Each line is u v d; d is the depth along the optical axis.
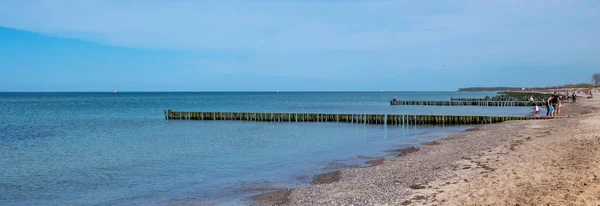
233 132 40.75
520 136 26.62
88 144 32.59
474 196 12.00
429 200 12.12
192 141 33.88
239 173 20.17
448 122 45.53
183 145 31.38
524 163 16.41
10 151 28.97
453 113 65.06
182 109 89.19
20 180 19.55
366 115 49.00
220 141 33.56
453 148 23.97
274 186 16.95
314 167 21.05
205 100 155.38
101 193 16.91
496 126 37.06
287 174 19.42
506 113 62.84
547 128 30.33
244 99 169.75
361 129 42.44
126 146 31.23
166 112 64.50
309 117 52.16
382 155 24.12
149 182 18.73
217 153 27.05
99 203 15.46
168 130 43.56
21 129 45.47
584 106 58.31
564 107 60.19
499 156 18.91
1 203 15.66
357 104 113.19
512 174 14.51
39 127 47.88
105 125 50.16
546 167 15.12
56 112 76.62
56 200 16.03
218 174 20.11
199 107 98.62
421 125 45.56
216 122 52.88
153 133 40.72
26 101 136.00
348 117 50.25
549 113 43.25
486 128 36.19
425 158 20.88
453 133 35.22
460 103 89.75
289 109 88.38
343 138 34.69
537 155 18.06
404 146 27.80
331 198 13.61
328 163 22.11
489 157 18.94
